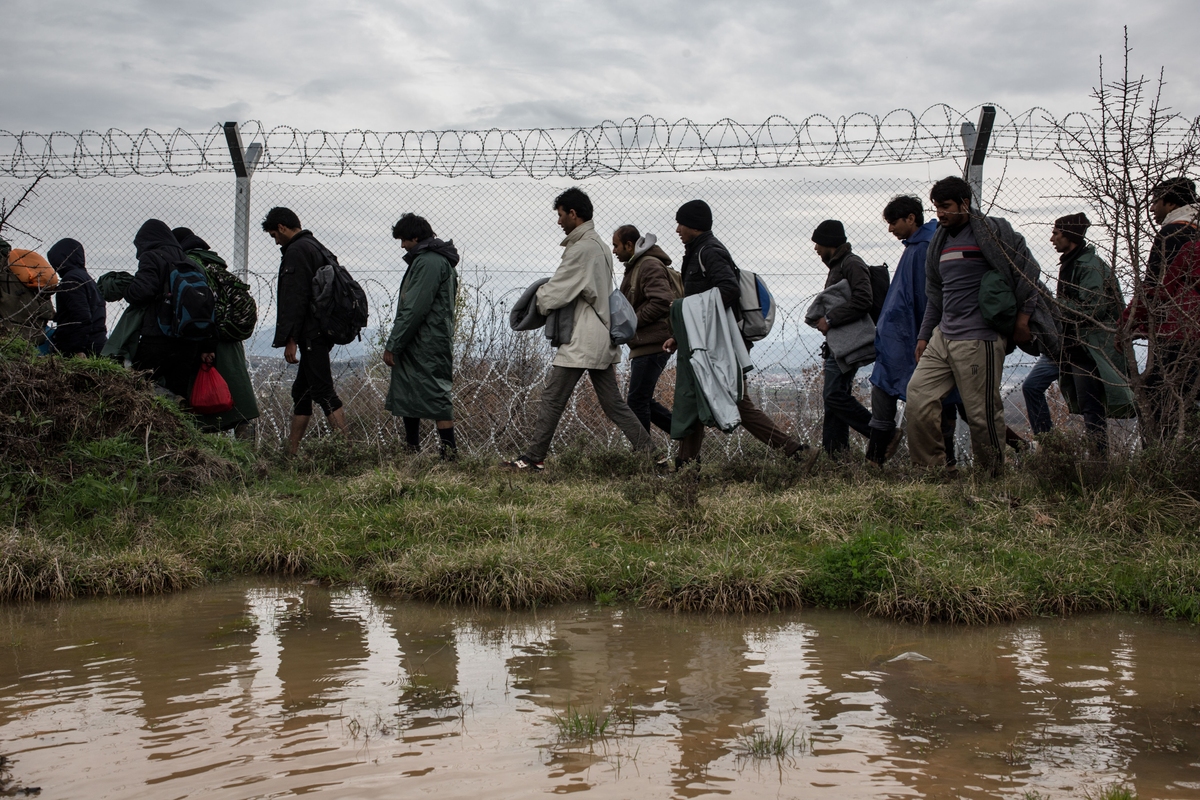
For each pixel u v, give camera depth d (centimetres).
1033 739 258
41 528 507
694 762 241
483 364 867
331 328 754
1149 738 259
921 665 330
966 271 599
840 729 266
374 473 628
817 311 721
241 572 493
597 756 245
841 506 541
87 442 591
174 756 244
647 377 743
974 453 617
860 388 821
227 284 734
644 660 337
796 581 429
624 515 564
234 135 835
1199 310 537
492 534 518
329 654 344
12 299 719
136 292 684
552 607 424
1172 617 399
